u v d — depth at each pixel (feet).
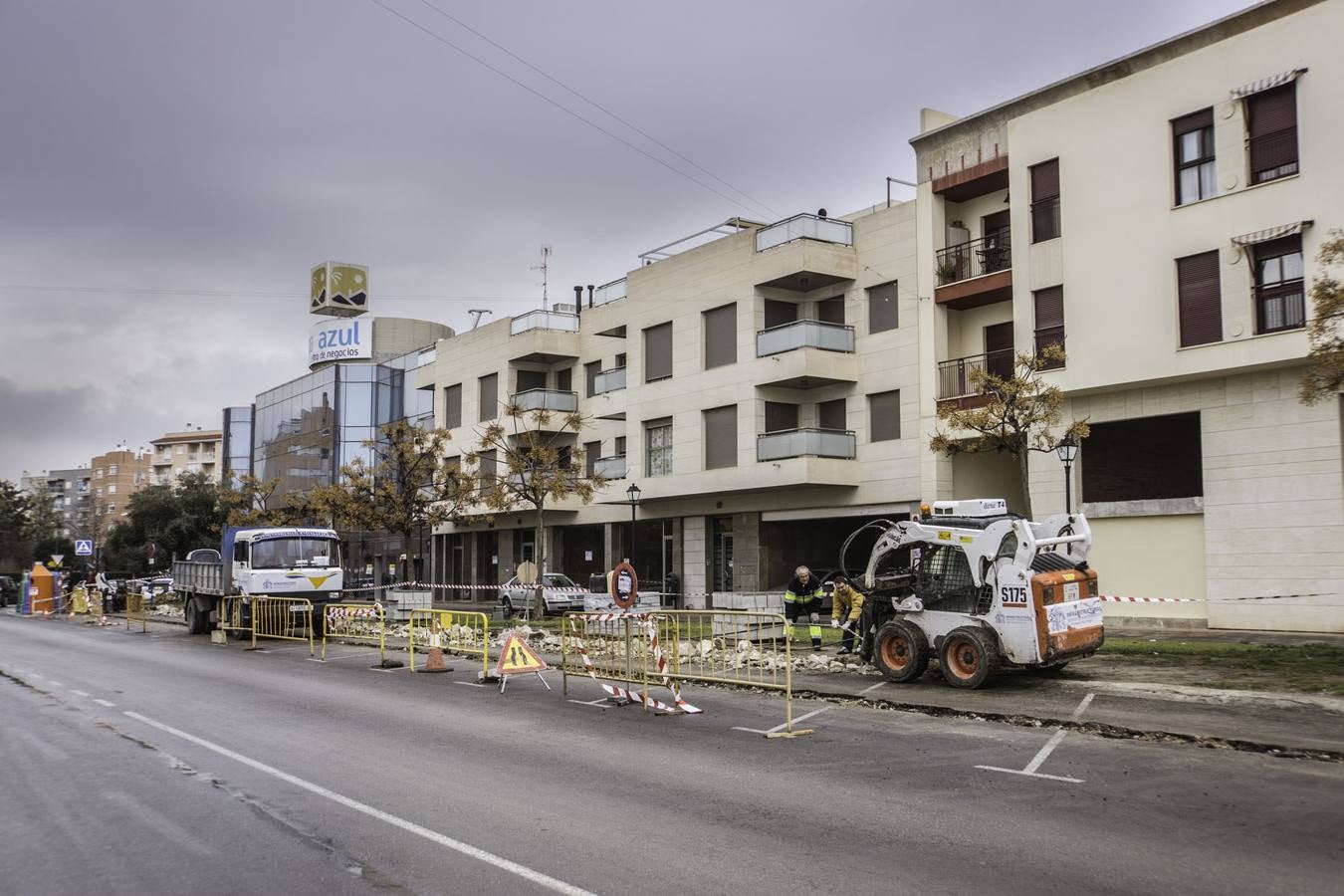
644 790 26.35
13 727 37.76
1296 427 67.51
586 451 133.28
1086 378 77.20
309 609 69.10
